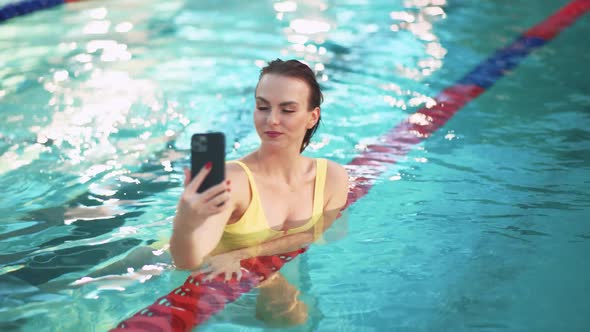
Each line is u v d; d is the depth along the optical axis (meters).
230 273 2.22
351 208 2.73
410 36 5.56
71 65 4.74
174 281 2.18
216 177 1.94
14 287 2.15
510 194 2.81
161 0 6.95
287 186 2.56
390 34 5.63
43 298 2.08
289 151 2.49
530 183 2.91
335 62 4.86
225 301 2.06
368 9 6.52
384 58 4.97
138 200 2.82
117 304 2.05
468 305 2.00
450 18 6.14
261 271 2.24
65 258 2.33
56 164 3.18
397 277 2.18
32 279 2.20
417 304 2.01
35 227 2.58
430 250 2.36
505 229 2.50
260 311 2.00
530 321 1.91
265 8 6.59
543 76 4.54
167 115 3.80
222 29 5.79
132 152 3.32
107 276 2.21
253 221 2.44
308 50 5.15
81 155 3.28
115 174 3.08
